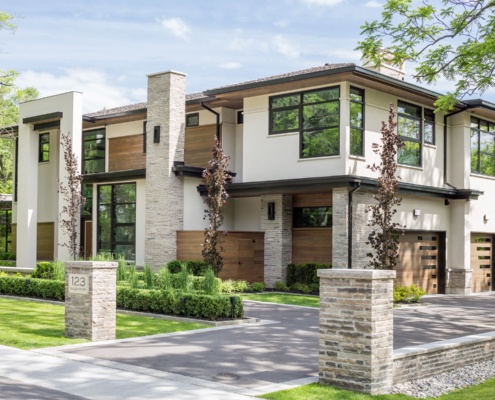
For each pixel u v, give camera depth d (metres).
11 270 25.31
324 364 9.53
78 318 13.19
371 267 20.77
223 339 13.21
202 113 27.70
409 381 10.05
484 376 10.85
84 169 33.09
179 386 9.28
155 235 24.66
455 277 25.67
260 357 11.41
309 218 23.55
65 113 27.62
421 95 23.67
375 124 22.78
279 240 23.50
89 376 9.85
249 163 24.22
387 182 20.03
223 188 22.59
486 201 27.25
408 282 24.00
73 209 26.16
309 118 22.59
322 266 22.38
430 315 18.11
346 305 9.36
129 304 17.42
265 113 23.83
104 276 13.17
